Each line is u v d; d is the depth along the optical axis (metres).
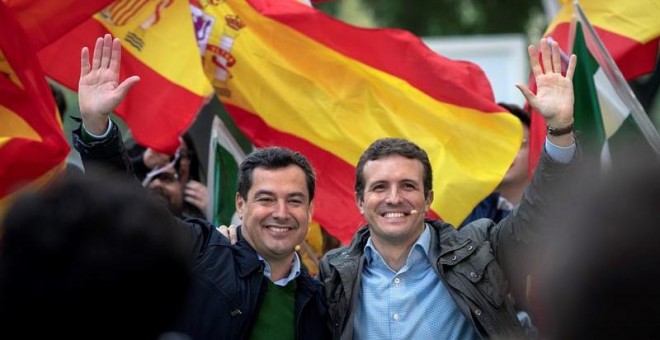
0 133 6.04
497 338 5.04
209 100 6.98
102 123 5.18
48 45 6.63
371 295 5.46
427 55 7.45
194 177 7.51
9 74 6.02
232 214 7.24
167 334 2.14
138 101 6.94
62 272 2.05
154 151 7.17
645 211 2.05
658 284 2.02
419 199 5.48
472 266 5.34
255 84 7.45
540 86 5.33
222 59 7.46
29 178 5.94
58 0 6.41
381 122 7.41
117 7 6.99
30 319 2.03
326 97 7.42
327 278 5.53
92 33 6.94
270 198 5.27
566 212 2.26
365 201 5.55
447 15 23.80
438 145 7.32
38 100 6.04
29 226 2.06
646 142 6.76
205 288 5.07
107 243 2.09
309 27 7.45
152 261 2.11
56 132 6.05
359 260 5.52
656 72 9.59
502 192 7.82
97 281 2.06
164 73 6.99
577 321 2.07
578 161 5.18
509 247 5.34
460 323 5.36
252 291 5.13
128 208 2.14
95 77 5.25
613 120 6.86
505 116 7.25
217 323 5.04
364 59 7.46
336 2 23.38
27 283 2.04
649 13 7.46
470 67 7.55
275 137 7.42
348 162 7.35
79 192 2.13
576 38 6.96
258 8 7.46
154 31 7.05
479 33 23.88
